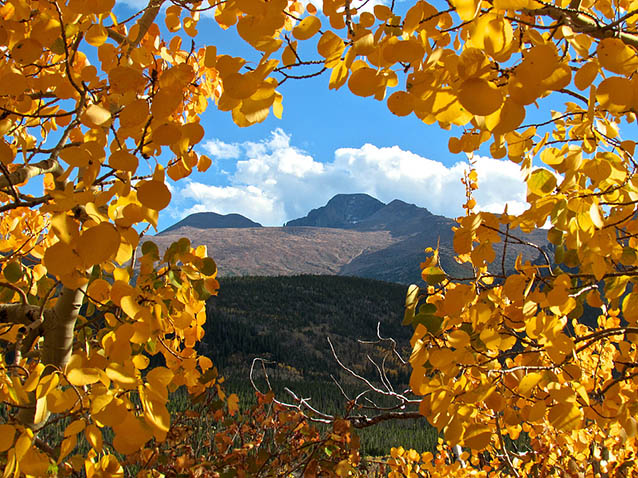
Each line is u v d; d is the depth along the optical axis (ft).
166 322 6.08
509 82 3.14
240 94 3.32
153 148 3.70
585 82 3.55
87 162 3.36
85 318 5.83
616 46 3.37
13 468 3.26
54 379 3.37
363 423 11.01
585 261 5.07
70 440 3.37
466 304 5.27
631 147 4.80
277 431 10.32
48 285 6.47
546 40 3.78
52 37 3.71
